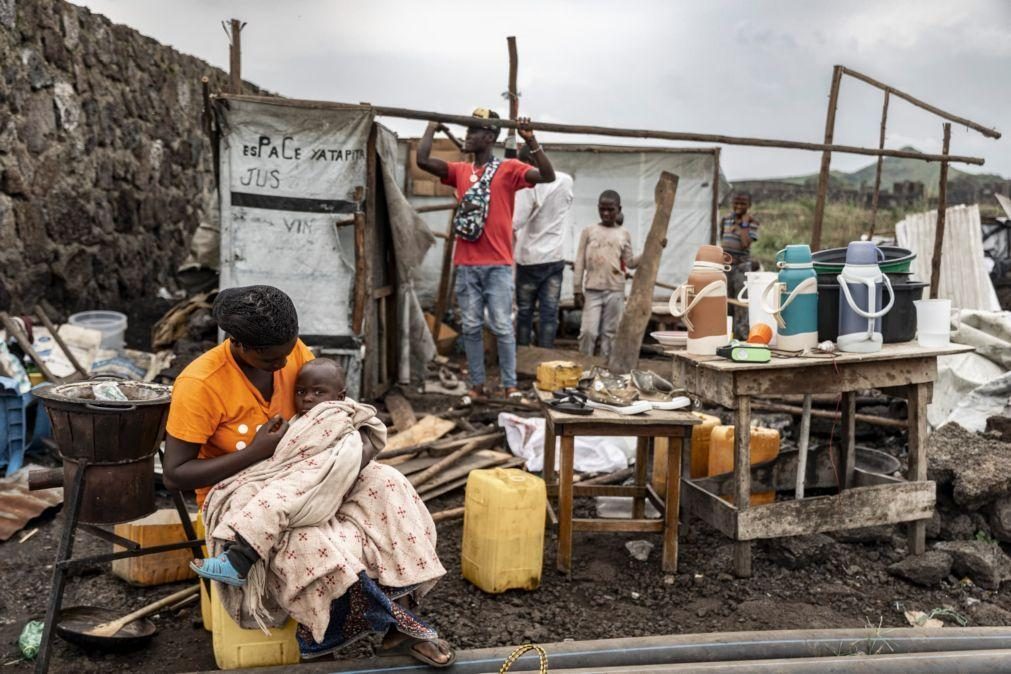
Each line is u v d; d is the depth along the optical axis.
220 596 2.74
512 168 6.20
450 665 2.93
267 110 6.02
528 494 3.77
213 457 2.91
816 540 4.17
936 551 4.14
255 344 2.66
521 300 8.52
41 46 7.12
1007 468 4.47
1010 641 3.21
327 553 2.64
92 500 2.99
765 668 2.87
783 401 6.19
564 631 3.54
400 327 7.27
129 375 6.17
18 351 5.66
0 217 6.61
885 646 3.18
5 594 3.76
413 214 6.75
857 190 21.47
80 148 7.80
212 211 7.41
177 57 10.08
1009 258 9.54
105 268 8.38
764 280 3.99
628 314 6.95
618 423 3.88
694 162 10.52
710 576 4.04
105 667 3.19
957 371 5.96
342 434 2.78
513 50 6.82
